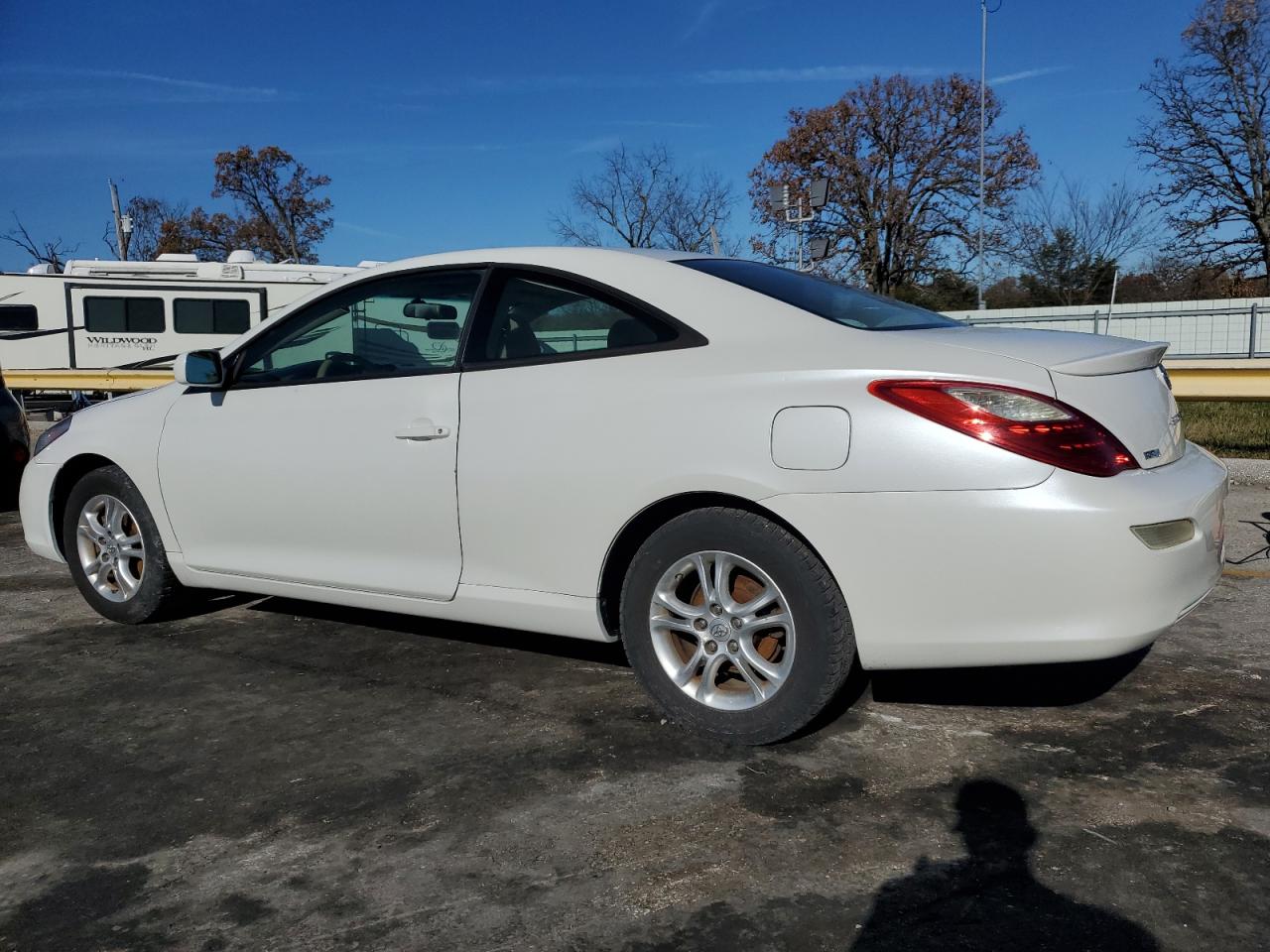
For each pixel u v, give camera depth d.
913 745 3.20
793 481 2.93
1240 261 33.47
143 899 2.43
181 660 4.20
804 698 3.03
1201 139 32.94
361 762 3.17
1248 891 2.35
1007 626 2.76
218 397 4.32
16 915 2.38
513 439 3.45
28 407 19.88
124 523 4.72
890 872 2.46
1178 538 2.82
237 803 2.91
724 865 2.51
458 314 3.73
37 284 19.84
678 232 33.06
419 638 4.45
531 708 3.58
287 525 4.07
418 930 2.28
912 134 34.97
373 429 3.79
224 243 50.78
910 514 2.79
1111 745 3.17
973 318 19.05
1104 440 2.76
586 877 2.47
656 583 3.25
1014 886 2.38
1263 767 3.00
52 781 3.09
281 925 2.31
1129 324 22.80
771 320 3.19
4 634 4.67
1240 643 4.15
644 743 3.25
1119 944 2.16
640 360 3.29
